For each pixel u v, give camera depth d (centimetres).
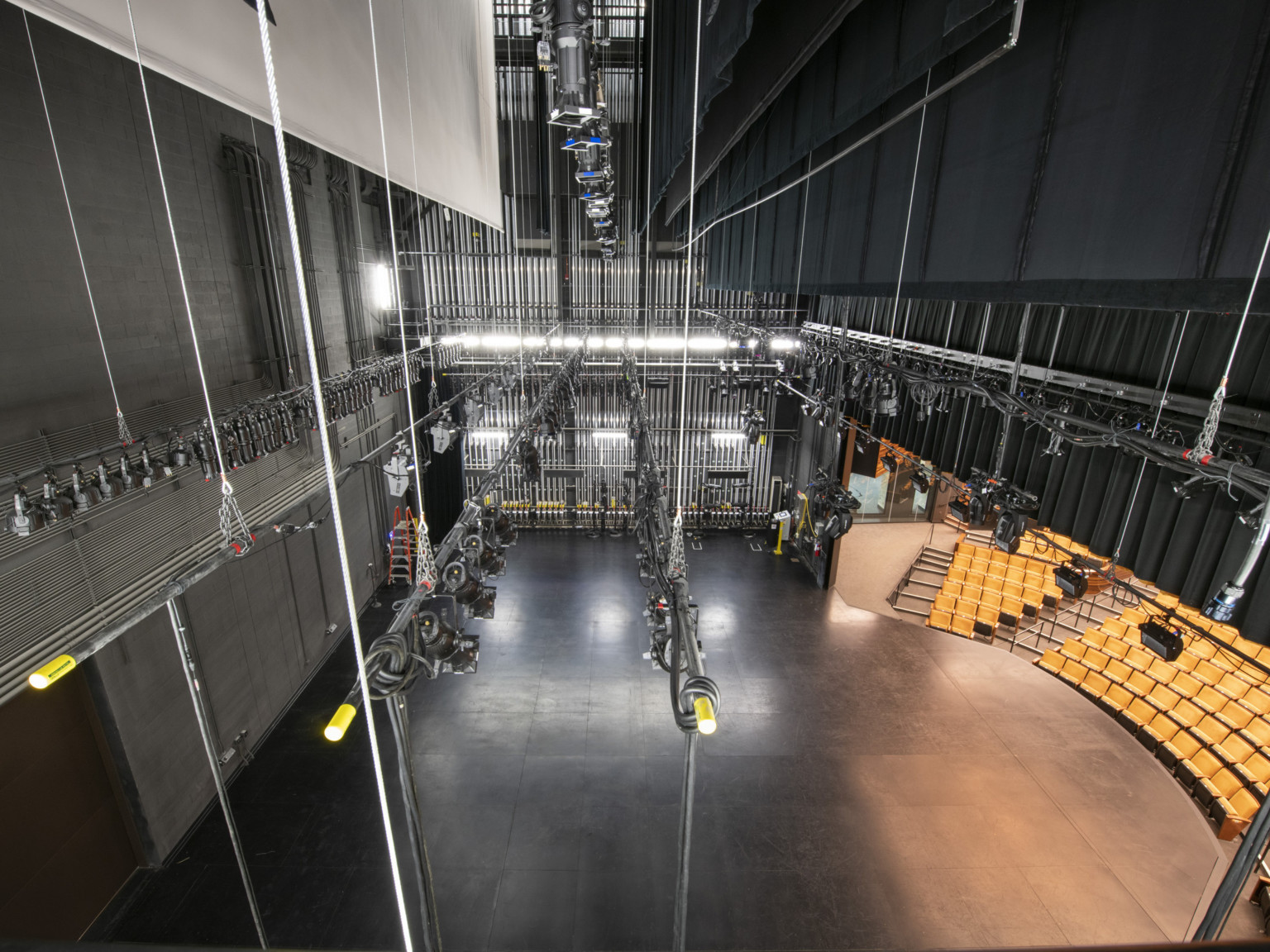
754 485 1791
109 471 551
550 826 774
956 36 264
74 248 606
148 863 717
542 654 1122
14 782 586
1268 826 283
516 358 1630
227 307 841
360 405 1036
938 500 1750
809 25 296
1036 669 1111
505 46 1377
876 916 677
